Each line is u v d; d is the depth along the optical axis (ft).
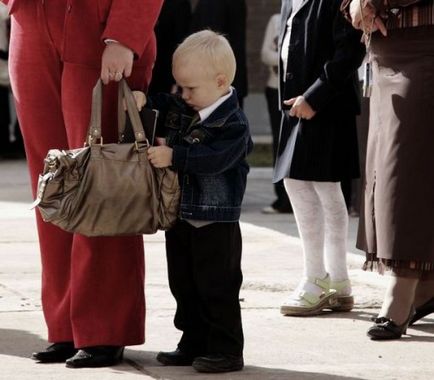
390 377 27.96
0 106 96.07
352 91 35.70
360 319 35.32
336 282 36.27
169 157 26.96
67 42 27.81
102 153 26.89
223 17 58.95
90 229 26.91
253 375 27.86
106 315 28.63
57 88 28.60
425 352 30.83
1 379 27.14
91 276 28.37
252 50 113.29
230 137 27.58
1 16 85.40
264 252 47.62
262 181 80.69
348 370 28.63
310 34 35.47
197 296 28.58
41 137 28.86
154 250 47.65
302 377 27.78
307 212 35.88
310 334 33.01
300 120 35.58
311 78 35.58
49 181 26.50
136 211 26.99
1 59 86.63
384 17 31.55
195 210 27.30
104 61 27.35
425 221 31.55
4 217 58.34
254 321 34.76
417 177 31.50
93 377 27.40
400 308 32.45
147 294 38.19
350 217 59.77
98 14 27.73
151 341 31.60
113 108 27.96
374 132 32.45
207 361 27.94
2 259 45.52
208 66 27.50
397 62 31.68
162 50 54.85
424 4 31.19
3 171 84.79
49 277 29.35
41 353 29.25
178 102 28.43
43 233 29.17
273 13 113.09
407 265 31.94
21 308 35.86
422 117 31.32
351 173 35.73
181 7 55.06
